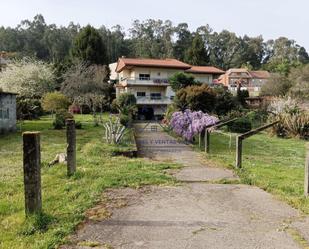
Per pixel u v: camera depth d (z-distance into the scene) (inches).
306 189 222.5
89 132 746.8
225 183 265.6
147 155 450.0
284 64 3056.1
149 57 3051.2
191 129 564.4
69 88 1483.8
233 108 1147.9
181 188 245.3
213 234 155.6
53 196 214.1
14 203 201.6
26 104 1154.7
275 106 1099.9
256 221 173.3
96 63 1968.5
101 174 282.4
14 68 1480.1
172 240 148.9
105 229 161.6
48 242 143.1
